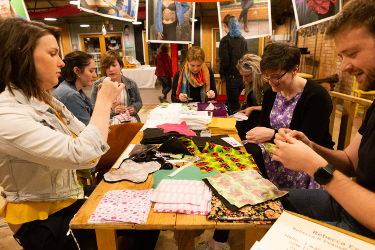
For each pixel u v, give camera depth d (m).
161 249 1.73
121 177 1.15
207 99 3.07
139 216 0.87
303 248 0.65
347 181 0.76
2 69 0.96
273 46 1.57
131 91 2.82
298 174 1.70
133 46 12.22
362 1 0.70
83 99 2.22
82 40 12.36
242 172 1.17
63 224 1.11
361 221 0.72
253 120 2.51
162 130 1.74
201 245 1.65
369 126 0.93
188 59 2.77
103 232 0.91
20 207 1.04
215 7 9.46
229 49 4.02
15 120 0.87
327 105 1.56
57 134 0.92
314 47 6.83
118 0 2.48
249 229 0.90
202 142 1.54
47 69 1.03
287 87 1.66
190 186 1.06
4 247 1.76
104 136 1.02
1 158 0.99
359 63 0.75
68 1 9.79
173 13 3.12
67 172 1.15
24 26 0.96
